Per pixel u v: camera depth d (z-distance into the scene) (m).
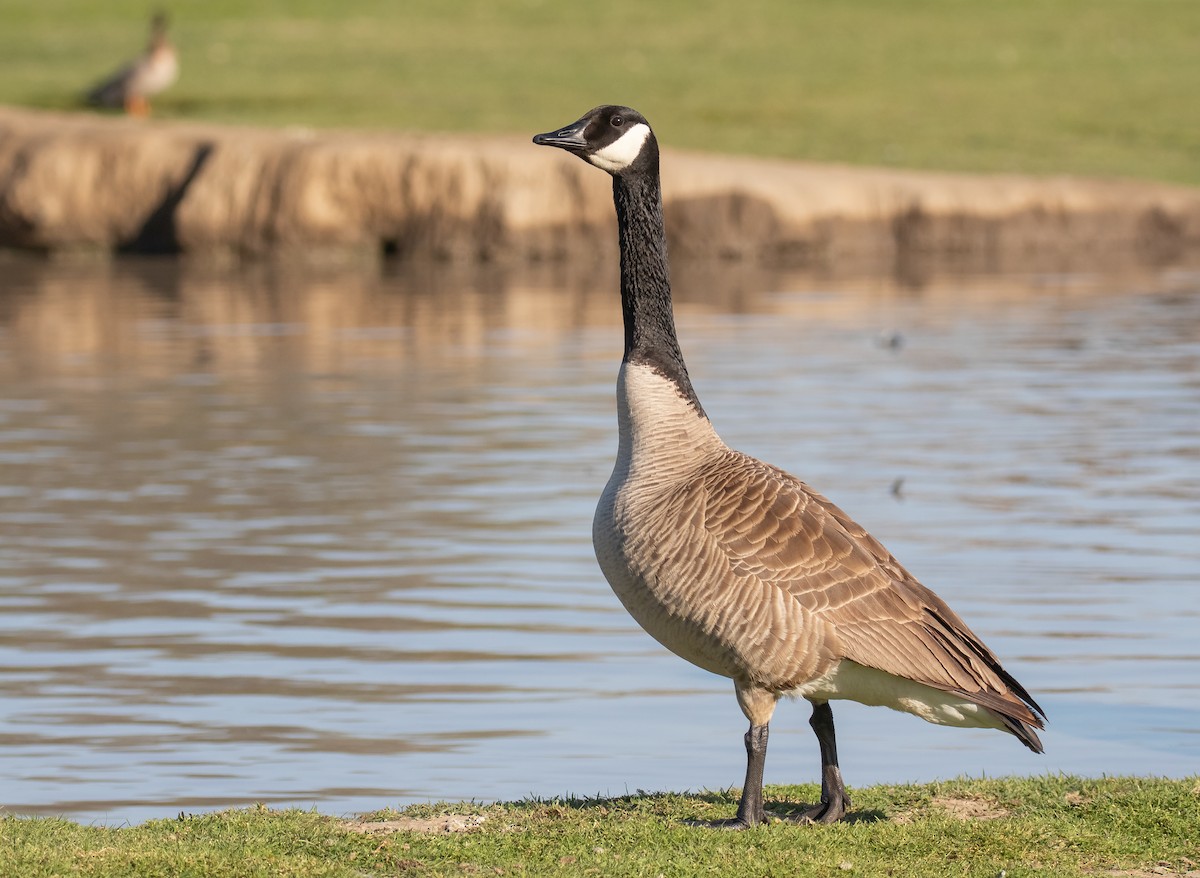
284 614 13.74
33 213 39.12
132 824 9.36
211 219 38.44
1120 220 40.19
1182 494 17.62
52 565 15.18
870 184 39.44
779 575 7.64
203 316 30.88
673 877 7.36
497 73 53.62
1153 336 27.88
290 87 51.19
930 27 60.91
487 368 25.42
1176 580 14.52
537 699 11.74
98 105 47.78
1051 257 39.03
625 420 8.30
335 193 38.41
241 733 11.01
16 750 10.70
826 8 63.62
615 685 12.08
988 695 7.59
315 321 30.28
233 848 7.82
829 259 38.56
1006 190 39.94
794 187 38.72
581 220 38.03
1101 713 11.34
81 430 21.05
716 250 38.19
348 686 11.98
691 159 39.81
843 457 19.23
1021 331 28.55
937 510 16.92
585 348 27.30
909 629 7.67
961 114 49.78
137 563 15.24
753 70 54.69
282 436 20.69
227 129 41.34
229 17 62.03
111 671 12.33
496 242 38.09
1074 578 14.60
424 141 39.47
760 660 7.70
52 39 58.31
